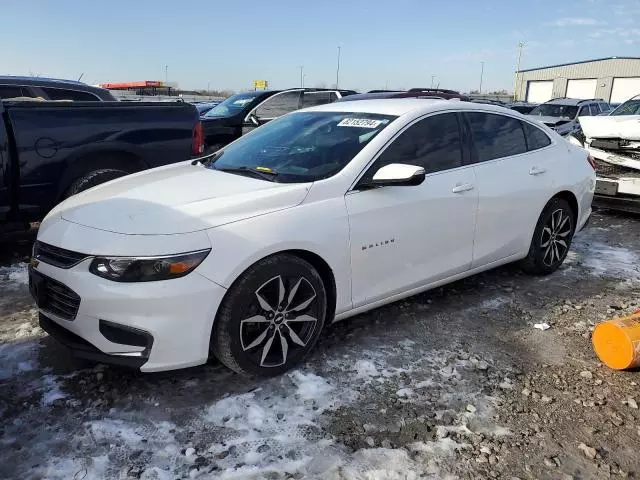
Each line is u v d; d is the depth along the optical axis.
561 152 4.96
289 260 3.09
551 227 4.88
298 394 3.03
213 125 9.57
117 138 5.37
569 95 48.09
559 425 2.84
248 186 3.32
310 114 4.38
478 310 4.23
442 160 3.96
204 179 3.57
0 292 4.42
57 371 3.23
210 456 2.54
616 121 7.27
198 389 3.06
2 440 2.62
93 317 2.79
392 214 3.54
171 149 5.77
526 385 3.20
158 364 2.80
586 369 3.40
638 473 2.51
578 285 4.81
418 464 2.52
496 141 4.41
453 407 2.96
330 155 3.63
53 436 2.65
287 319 3.16
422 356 3.49
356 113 4.08
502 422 2.85
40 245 3.12
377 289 3.60
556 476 2.48
